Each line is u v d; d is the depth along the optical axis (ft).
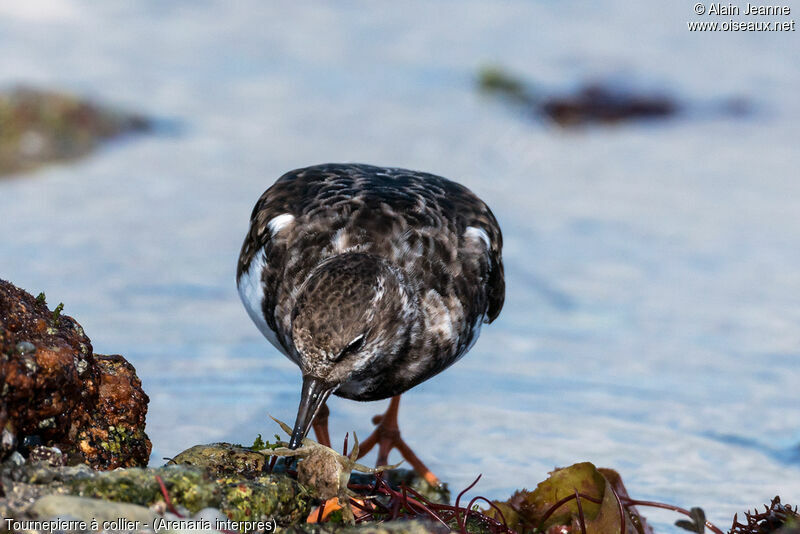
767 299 44.78
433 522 21.68
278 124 68.59
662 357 38.63
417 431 32.45
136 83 73.92
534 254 49.03
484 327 41.24
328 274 23.52
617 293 44.91
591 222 54.03
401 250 25.93
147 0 95.55
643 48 93.04
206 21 92.17
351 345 23.32
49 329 22.00
